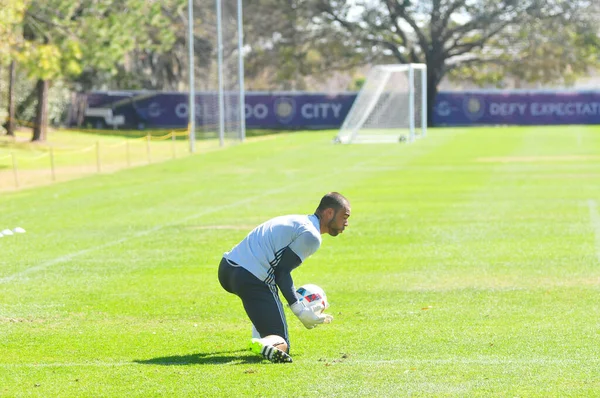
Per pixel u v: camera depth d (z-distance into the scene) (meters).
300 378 20.80
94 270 38.25
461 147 125.06
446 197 65.38
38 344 25.27
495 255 40.44
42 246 45.47
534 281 34.16
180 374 21.42
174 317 28.89
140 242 46.38
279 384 20.31
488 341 24.73
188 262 40.00
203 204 64.06
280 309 22.11
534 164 94.50
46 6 124.88
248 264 21.80
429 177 82.00
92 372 21.86
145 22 142.62
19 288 34.34
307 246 21.45
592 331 25.73
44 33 128.50
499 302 30.50
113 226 53.00
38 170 100.06
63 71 139.12
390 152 117.75
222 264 22.27
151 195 71.19
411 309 29.62
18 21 105.44
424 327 26.77
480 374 21.06
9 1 98.56
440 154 112.00
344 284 34.28
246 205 62.75
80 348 24.70
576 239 44.75
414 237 46.41
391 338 25.34
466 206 59.59
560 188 70.50
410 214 55.91
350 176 85.12
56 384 20.80
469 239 45.31
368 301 31.09
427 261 39.19
